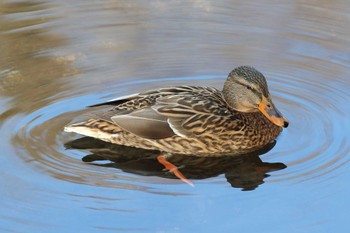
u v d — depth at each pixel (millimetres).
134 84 15172
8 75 15305
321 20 17688
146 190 11586
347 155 12453
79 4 18750
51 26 17516
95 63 15914
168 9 18469
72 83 15078
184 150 13023
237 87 13336
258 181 11875
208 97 13477
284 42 16766
